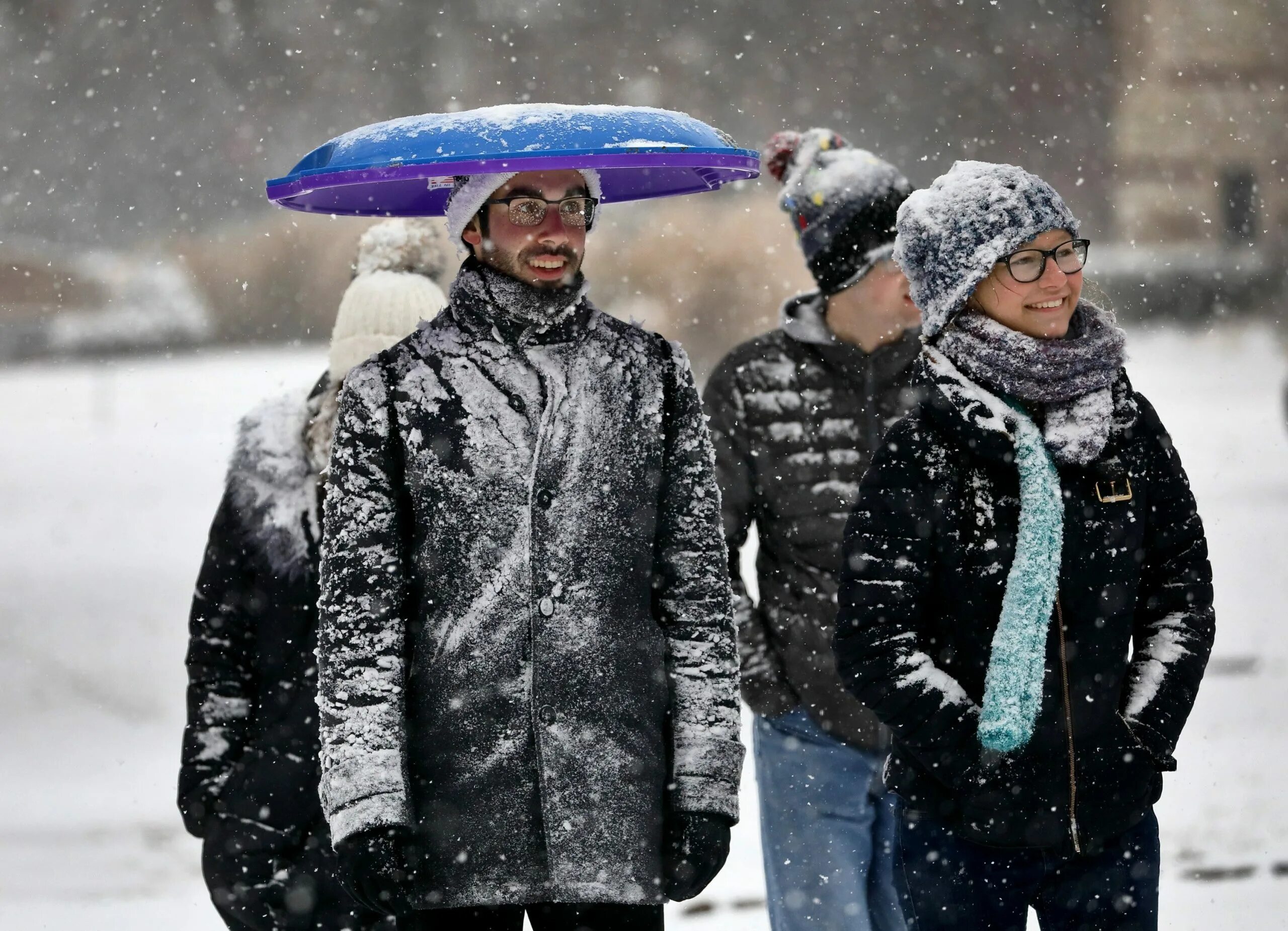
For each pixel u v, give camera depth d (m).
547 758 13.75
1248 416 103.88
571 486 14.01
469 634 13.87
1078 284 14.70
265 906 15.59
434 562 13.98
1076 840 14.25
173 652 44.53
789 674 19.28
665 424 14.51
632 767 13.89
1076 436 14.27
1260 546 55.69
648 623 14.22
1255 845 26.52
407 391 14.16
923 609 14.56
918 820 14.73
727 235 134.12
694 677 14.20
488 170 13.67
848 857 19.17
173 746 35.59
